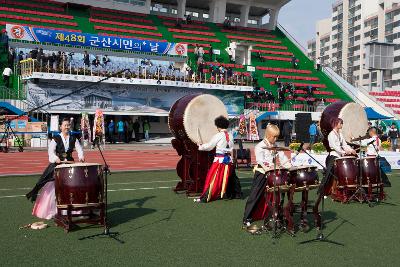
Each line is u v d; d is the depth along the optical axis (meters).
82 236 6.82
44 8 42.97
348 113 12.63
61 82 32.59
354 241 6.67
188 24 50.66
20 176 14.05
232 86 38.81
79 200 6.96
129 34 43.06
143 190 11.53
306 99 42.06
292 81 45.12
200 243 6.48
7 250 6.05
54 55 31.84
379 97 49.34
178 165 11.17
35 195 7.82
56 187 7.04
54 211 7.70
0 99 30.61
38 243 6.41
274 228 6.79
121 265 5.44
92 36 35.84
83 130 28.59
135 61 37.88
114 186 12.22
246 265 5.49
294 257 5.84
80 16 44.09
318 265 5.52
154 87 36.34
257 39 51.66
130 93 35.38
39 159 19.70
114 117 36.84
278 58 48.78
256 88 40.81
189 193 10.70
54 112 32.22
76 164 7.08
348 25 125.44
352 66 123.69
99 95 34.09
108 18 45.31
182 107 10.89
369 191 9.97
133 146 30.12
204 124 10.90
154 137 37.47
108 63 35.00
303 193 7.30
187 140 10.72
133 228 7.37
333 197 10.36
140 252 5.99
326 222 8.02
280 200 7.39
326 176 7.67
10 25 33.12
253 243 6.50
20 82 32.16
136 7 48.69
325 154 16.89
